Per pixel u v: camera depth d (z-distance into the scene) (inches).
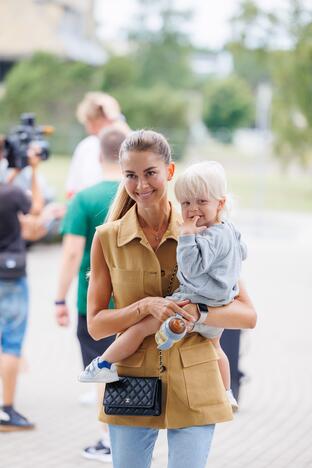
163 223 249.0
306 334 674.2
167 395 245.8
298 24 1445.6
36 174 440.1
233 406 259.4
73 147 2736.2
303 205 1971.0
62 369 549.6
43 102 3235.7
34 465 371.2
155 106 3302.2
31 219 436.1
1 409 431.8
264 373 551.5
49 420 439.2
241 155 3048.7
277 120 1919.3
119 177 375.9
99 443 385.4
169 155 242.7
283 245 1263.5
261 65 1571.1
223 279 239.5
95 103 454.6
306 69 1472.7
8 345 422.9
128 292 249.4
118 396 245.4
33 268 989.2
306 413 462.0
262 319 732.7
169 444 247.1
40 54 3289.9
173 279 248.2
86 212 373.1
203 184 236.7
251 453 392.5
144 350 248.1
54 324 692.1
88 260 369.1
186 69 4808.1
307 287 901.8
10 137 436.1
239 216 1606.8
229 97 4163.4
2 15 3853.3
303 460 383.6
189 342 247.6
